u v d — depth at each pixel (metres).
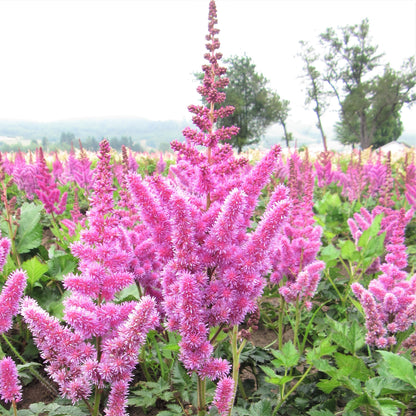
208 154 0.39
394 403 0.37
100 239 0.36
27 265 0.61
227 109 0.39
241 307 0.35
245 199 0.35
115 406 0.33
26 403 0.52
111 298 0.36
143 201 0.35
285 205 0.34
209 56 0.40
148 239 0.48
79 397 0.34
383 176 1.44
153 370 0.53
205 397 0.42
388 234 0.80
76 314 0.33
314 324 0.62
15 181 1.47
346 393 0.47
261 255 0.35
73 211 0.89
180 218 0.34
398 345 0.49
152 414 0.50
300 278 0.51
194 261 0.34
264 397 0.47
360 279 0.72
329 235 0.83
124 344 0.33
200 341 0.34
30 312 0.34
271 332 0.69
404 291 0.49
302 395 0.48
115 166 1.43
